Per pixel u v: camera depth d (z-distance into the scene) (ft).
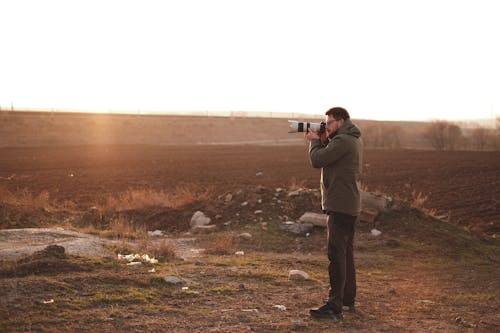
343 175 18.30
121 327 16.08
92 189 86.48
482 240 42.70
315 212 45.65
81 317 16.81
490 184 97.60
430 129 227.40
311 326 17.10
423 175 111.96
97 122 292.61
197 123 334.24
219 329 16.29
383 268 31.30
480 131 228.22
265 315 18.21
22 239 33.73
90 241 31.76
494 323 18.67
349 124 18.62
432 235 41.09
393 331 17.13
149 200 53.26
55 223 47.21
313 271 28.48
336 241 18.37
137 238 40.78
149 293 20.15
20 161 143.33
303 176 107.04
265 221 44.62
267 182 96.07
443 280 27.99
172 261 29.12
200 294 20.80
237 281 23.72
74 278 20.84
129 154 169.68
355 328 17.22
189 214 48.60
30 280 19.86
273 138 329.11
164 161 143.84
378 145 232.12
